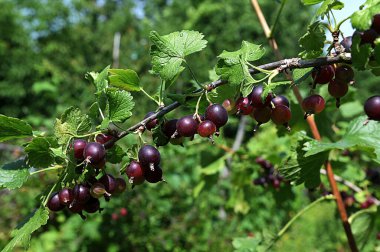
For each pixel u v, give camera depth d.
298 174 0.40
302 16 3.15
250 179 0.76
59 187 0.33
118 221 1.10
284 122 0.32
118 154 0.33
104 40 3.78
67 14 3.93
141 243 1.10
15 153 1.37
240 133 1.60
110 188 0.32
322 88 0.61
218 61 0.31
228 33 3.06
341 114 0.82
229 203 0.82
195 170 1.19
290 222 0.54
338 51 0.30
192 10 3.25
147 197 1.12
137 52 3.11
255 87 0.31
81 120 0.32
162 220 1.16
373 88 3.91
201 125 0.30
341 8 0.30
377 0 0.27
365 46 0.27
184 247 1.16
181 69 0.34
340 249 1.41
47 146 0.31
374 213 0.54
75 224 1.09
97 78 0.36
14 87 3.03
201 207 1.24
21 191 1.09
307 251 1.41
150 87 2.00
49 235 1.11
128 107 0.32
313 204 0.51
